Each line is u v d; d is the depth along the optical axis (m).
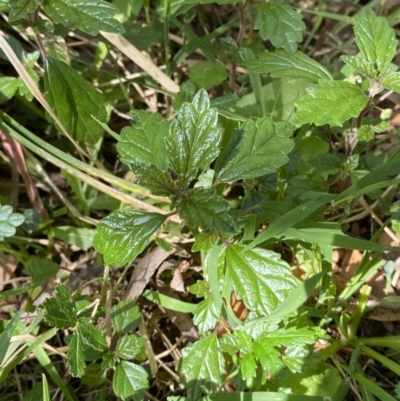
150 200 0.39
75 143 0.37
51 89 0.35
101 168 0.41
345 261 0.37
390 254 0.37
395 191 0.37
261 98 0.37
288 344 0.30
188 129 0.27
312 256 0.34
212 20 0.51
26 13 0.31
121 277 0.35
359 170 0.33
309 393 0.32
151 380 0.35
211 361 0.32
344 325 0.34
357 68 0.29
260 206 0.31
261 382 0.30
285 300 0.27
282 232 0.29
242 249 0.28
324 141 0.40
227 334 0.32
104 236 0.27
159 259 0.35
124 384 0.31
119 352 0.31
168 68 0.43
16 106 0.44
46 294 0.38
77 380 0.35
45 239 0.41
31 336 0.32
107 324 0.32
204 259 0.33
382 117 0.31
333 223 0.30
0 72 0.45
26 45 0.45
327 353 0.33
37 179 0.42
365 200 0.39
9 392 0.35
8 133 0.38
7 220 0.32
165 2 0.39
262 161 0.28
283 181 0.35
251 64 0.35
